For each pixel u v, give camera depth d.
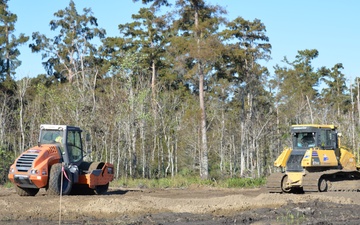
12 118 50.59
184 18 45.97
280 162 24.92
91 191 23.83
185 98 61.28
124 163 45.88
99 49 65.06
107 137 43.34
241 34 59.16
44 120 42.75
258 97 60.22
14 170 21.16
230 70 56.81
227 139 58.88
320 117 60.25
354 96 75.12
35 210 17.56
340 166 25.39
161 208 18.47
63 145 22.25
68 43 64.06
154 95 53.66
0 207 17.88
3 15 62.19
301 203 19.70
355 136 50.81
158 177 48.94
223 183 33.69
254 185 32.34
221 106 58.84
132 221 16.23
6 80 57.22
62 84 58.88
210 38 43.44
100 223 15.91
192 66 46.34
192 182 34.75
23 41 62.44
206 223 16.09
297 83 73.56
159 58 63.34
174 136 53.94
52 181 21.02
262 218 16.97
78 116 41.28
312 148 24.42
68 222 16.11
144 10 64.25
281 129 57.53
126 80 47.09
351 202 20.52
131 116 44.59
